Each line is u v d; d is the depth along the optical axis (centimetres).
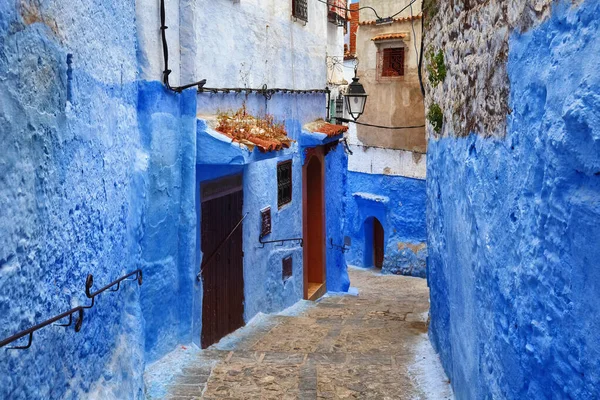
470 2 562
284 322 1007
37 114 383
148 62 675
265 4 1041
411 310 1144
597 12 293
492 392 470
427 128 845
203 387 685
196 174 816
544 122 354
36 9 381
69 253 440
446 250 700
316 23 1314
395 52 1891
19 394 362
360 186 2022
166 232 743
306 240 1278
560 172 332
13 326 353
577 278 316
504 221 438
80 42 461
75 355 455
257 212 1023
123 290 586
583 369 312
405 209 1886
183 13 780
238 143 799
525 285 391
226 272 918
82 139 466
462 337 596
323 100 1366
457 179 623
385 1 1881
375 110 1933
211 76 862
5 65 340
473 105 547
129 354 583
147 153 675
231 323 938
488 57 493
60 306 424
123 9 588
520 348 402
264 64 1045
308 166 1352
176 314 782
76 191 454
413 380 711
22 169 362
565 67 326
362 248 2077
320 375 723
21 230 362
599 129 287
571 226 321
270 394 669
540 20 367
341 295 1383
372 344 858
